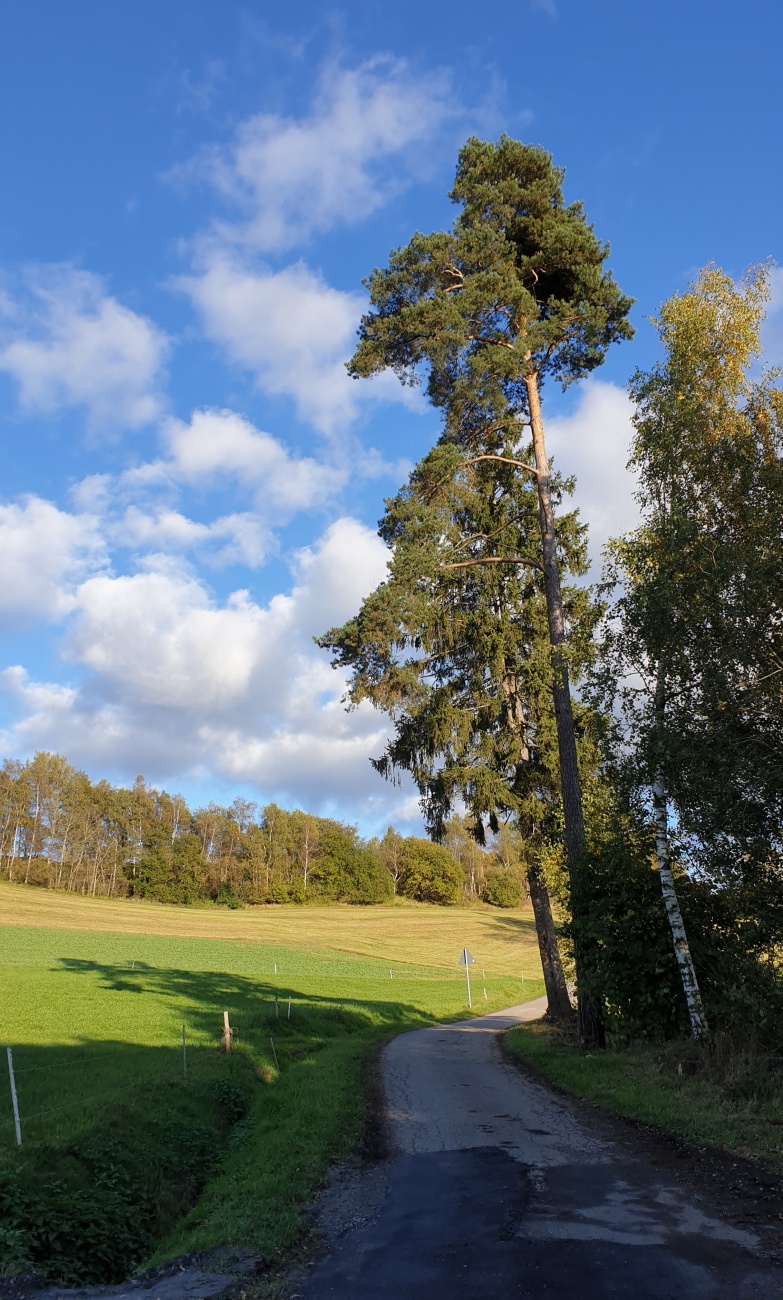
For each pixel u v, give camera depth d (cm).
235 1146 1060
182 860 12344
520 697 2448
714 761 1196
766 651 1166
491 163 1923
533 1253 586
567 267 1923
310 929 8919
